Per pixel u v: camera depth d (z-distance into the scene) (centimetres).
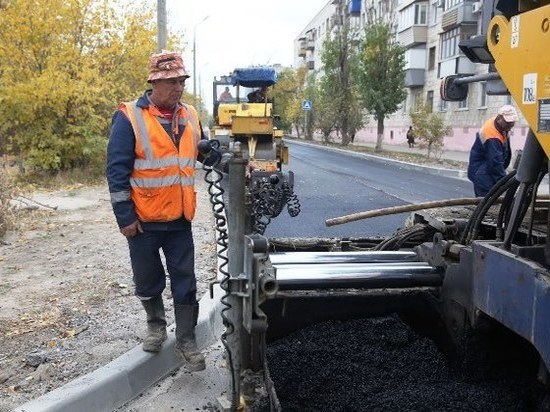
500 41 262
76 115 1644
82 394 348
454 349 347
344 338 389
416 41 3903
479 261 282
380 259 379
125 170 371
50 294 555
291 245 454
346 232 843
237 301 301
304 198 1216
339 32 3962
